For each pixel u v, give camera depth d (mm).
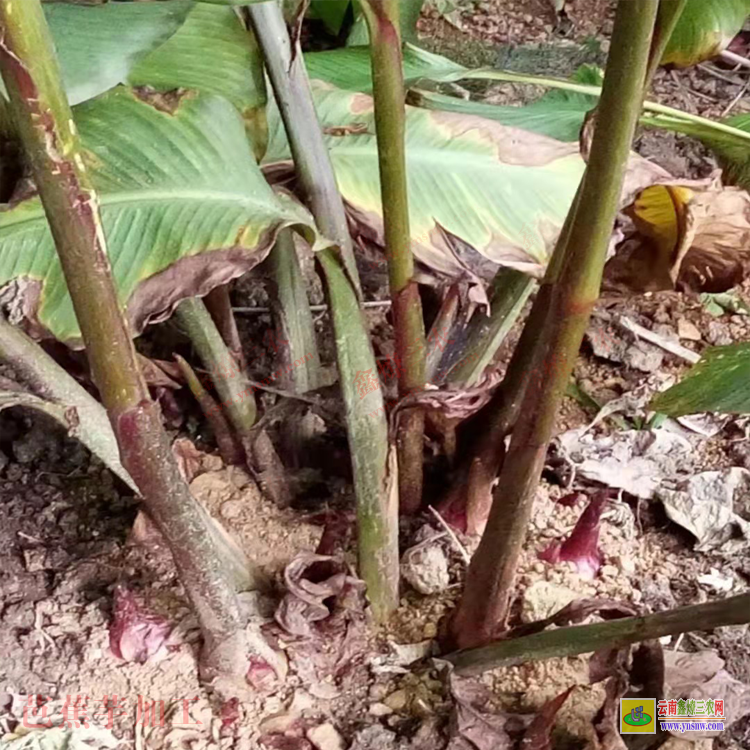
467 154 538
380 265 821
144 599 577
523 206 527
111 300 322
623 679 460
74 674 557
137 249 418
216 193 430
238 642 519
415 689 545
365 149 535
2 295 418
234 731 532
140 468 389
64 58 425
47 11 443
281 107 436
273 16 418
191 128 437
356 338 459
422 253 506
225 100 446
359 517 527
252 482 648
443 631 563
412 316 480
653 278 567
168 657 556
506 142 545
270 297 610
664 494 651
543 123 593
